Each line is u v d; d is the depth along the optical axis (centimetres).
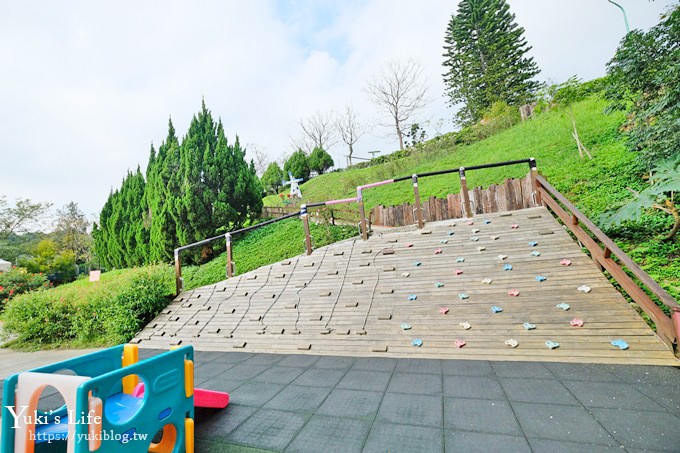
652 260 473
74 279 2228
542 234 575
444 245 631
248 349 504
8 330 761
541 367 331
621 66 582
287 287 651
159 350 560
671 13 494
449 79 2886
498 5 2697
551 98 970
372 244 718
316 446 227
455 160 1541
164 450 236
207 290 737
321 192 1959
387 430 240
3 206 2741
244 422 268
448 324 438
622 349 337
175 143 1379
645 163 573
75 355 622
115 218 1717
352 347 446
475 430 231
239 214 1380
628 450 198
